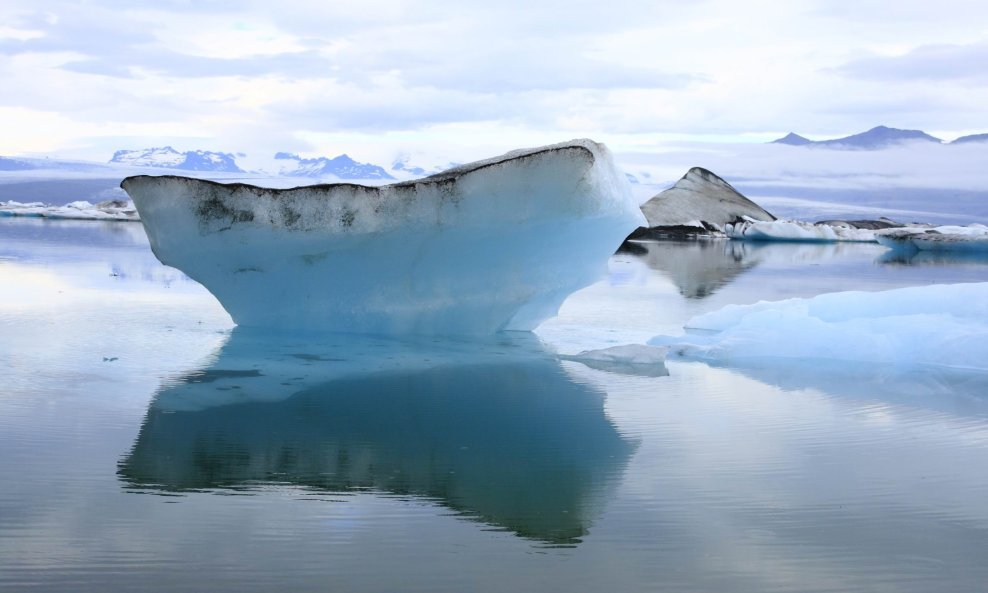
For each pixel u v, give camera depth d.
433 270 9.72
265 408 6.57
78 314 11.13
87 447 5.42
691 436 5.97
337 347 9.18
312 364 8.27
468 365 8.44
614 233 9.75
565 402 6.96
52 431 5.75
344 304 9.95
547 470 5.13
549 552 3.88
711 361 8.91
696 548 3.95
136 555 3.78
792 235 40.44
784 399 7.15
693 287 17.31
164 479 4.84
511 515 4.34
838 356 9.04
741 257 28.03
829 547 3.99
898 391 7.52
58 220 38.81
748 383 7.80
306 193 8.90
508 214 8.86
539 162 8.57
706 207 45.44
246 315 10.24
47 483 4.71
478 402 6.91
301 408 6.61
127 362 8.11
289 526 4.14
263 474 4.97
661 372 8.29
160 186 8.98
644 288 16.98
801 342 9.23
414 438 5.81
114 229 32.16
